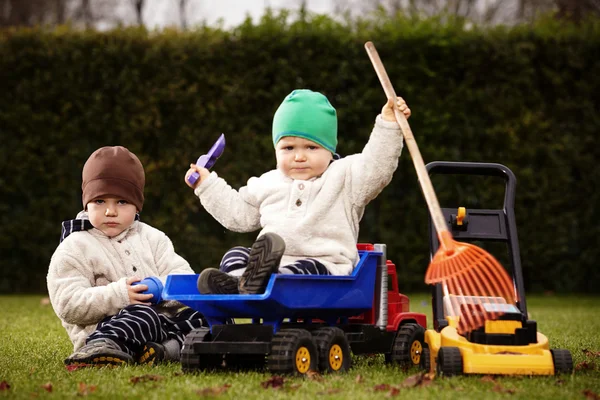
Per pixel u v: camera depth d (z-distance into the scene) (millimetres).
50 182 9344
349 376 3266
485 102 9422
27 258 9500
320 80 9141
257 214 3811
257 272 3137
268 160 9133
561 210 9641
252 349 3219
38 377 3264
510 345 3232
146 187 9070
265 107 9188
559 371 3205
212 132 9156
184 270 4254
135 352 3820
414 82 9281
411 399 2717
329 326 3480
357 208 3643
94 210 4035
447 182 9312
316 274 3375
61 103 9258
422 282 9453
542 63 9625
